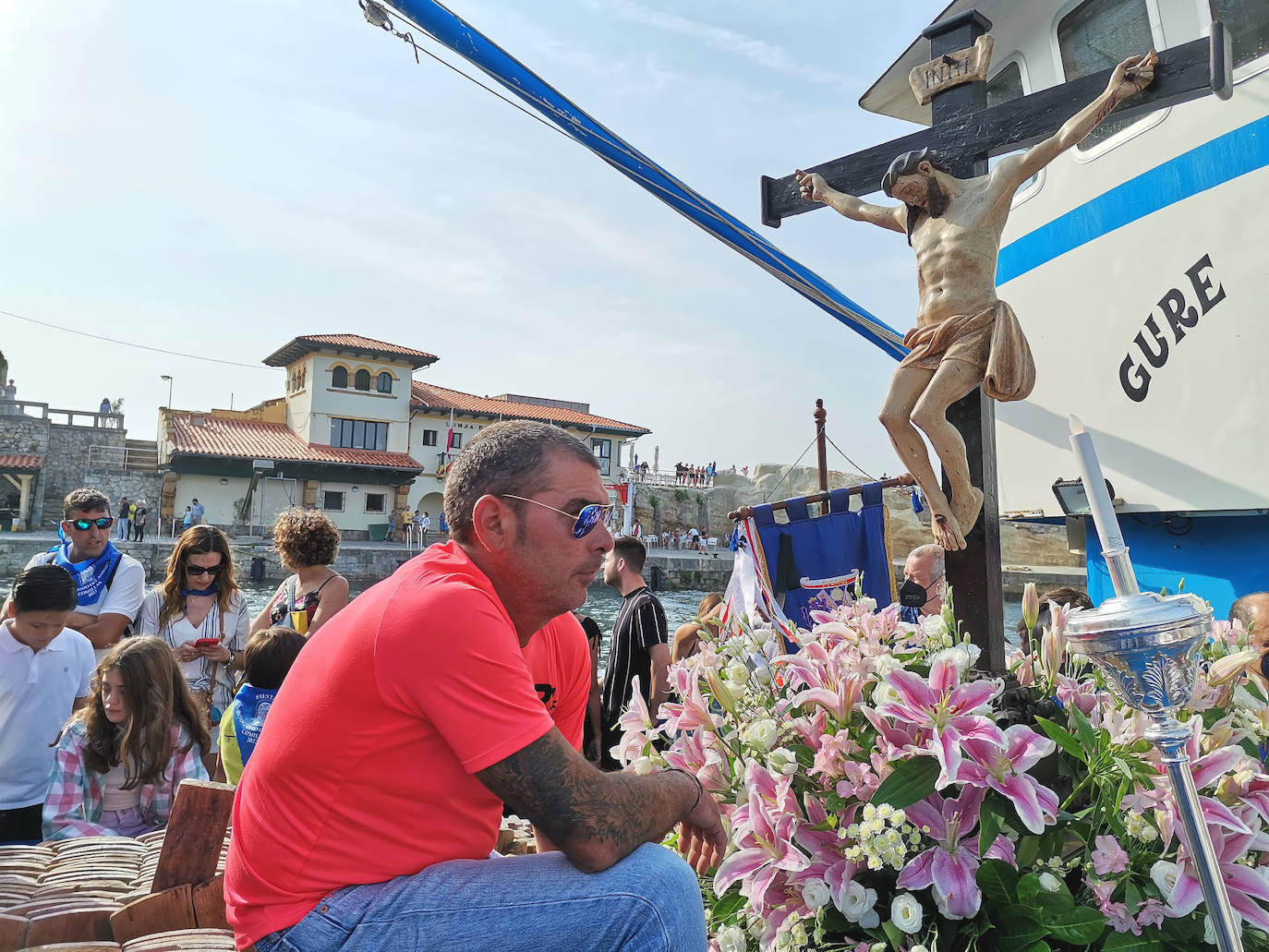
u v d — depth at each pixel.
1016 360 1.86
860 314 3.37
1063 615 1.92
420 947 1.31
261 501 38.84
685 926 1.34
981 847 1.51
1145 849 1.60
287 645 3.49
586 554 1.53
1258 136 3.52
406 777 1.36
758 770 1.71
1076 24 4.48
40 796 3.76
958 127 2.17
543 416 46.88
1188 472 3.82
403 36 2.90
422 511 43.88
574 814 1.33
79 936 2.04
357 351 40.53
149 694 3.31
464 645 1.33
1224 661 1.79
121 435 41.78
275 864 1.37
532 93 2.94
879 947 1.53
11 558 26.91
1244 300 3.57
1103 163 4.29
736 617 2.22
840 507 3.69
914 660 1.88
